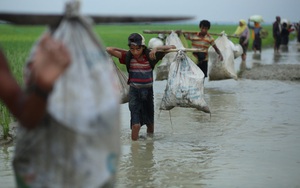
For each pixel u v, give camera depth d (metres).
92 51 4.95
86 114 4.74
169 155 13.46
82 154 4.85
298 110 19.89
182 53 16.06
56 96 4.75
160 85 27.53
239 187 10.77
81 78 4.82
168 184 11.05
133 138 15.04
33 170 4.93
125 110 20.19
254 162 12.70
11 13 4.94
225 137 15.48
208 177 11.52
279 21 56.62
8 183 11.05
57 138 4.85
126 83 15.55
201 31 23.08
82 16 5.00
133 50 14.64
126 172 11.92
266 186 10.82
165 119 18.23
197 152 13.76
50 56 4.40
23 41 57.91
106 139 4.90
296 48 67.56
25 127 4.67
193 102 15.84
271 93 24.45
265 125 17.12
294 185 10.91
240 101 22.09
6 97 4.73
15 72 24.97
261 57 49.78
